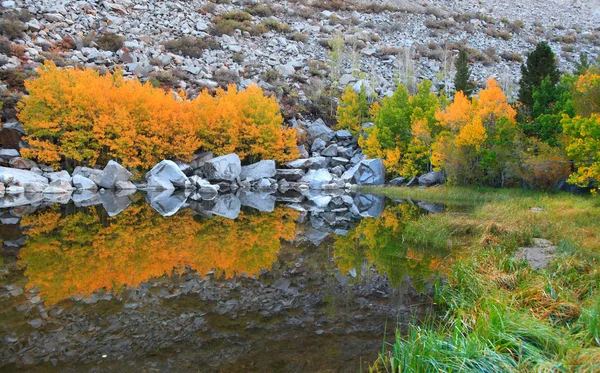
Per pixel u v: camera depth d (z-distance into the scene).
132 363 5.63
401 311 7.73
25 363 5.57
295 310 7.80
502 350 5.27
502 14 96.25
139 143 37.34
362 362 5.74
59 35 49.22
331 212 23.42
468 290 8.26
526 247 11.40
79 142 34.47
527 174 28.31
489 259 9.73
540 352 5.08
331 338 6.54
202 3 70.00
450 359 5.02
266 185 40.75
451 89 57.44
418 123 35.62
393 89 57.50
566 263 8.69
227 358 5.82
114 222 18.09
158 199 28.91
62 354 5.85
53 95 33.91
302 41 67.56
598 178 17.67
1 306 7.71
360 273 10.39
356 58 58.38
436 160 34.25
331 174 42.91
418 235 14.56
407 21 82.31
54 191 30.64
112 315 7.38
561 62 69.88
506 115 30.84
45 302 7.96
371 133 41.62
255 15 72.75
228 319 7.30
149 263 11.14
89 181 33.56
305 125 50.34
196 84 49.94
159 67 50.53
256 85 48.81
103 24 54.72
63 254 11.99
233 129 41.28
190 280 9.64
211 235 15.44
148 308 7.77
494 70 66.06
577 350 4.85
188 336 6.56
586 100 19.89
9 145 34.28
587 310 5.96
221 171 40.25
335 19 76.62
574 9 105.62
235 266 11.01
